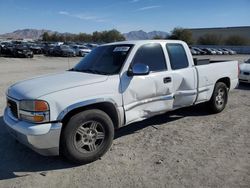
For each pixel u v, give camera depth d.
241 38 84.31
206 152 4.42
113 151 4.48
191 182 3.52
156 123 5.91
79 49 37.88
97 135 4.13
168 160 4.14
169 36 92.81
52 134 3.70
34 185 3.50
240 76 11.30
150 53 4.97
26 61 26.89
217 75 6.38
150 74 4.83
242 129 5.53
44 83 4.13
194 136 5.14
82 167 3.97
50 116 3.69
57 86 3.94
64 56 35.56
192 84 5.64
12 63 24.17
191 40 90.25
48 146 3.71
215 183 3.49
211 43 88.69
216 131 5.41
